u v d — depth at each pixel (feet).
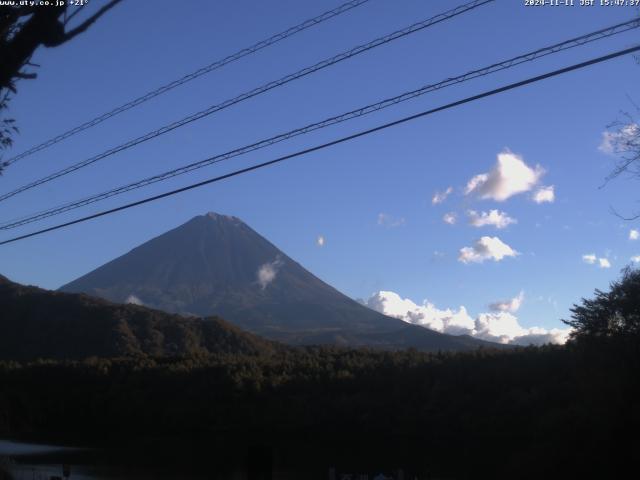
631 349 117.91
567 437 117.91
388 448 159.22
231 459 161.58
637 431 111.75
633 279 124.88
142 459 162.91
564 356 162.81
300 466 145.07
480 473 128.06
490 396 165.37
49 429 217.15
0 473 126.11
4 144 43.42
